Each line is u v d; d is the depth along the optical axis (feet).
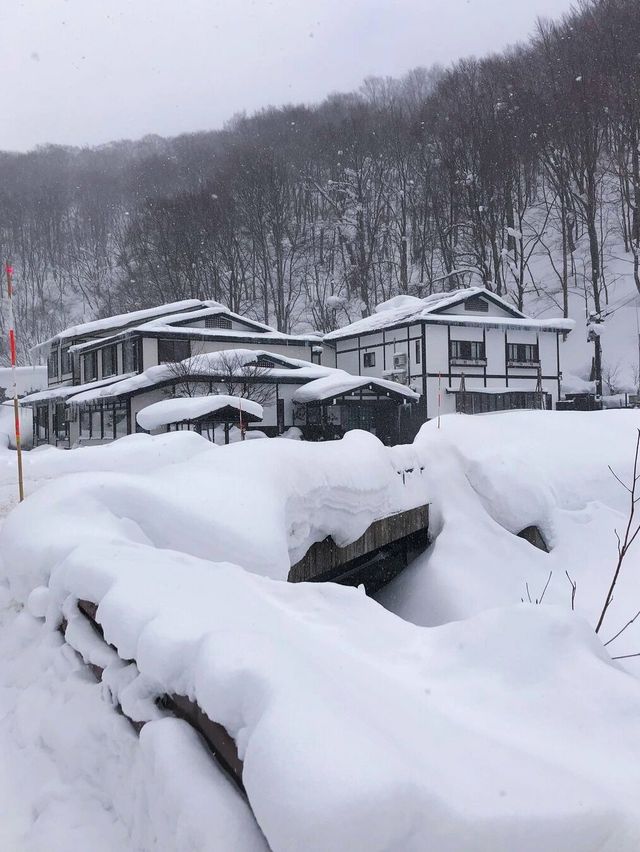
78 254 272.92
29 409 138.21
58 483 18.17
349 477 27.32
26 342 223.51
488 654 11.00
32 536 15.15
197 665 7.45
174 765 6.93
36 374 168.86
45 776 9.32
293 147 249.96
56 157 328.70
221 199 215.31
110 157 325.83
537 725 9.17
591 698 9.82
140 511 18.01
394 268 204.44
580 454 43.42
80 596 11.18
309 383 97.19
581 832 6.38
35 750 9.94
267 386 95.14
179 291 203.92
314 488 24.34
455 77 231.71
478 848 5.84
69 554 12.75
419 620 33.32
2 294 164.45
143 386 85.25
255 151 239.71
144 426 73.15
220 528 18.61
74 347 107.96
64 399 102.47
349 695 7.73
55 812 8.44
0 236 283.18
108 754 8.70
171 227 212.84
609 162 184.75
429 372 110.83
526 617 11.42
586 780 7.39
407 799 5.52
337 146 234.17
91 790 8.65
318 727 5.98
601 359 139.64
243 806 6.29
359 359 124.47
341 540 26.73
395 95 296.30
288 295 209.05
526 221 197.36
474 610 32.35
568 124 173.68
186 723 7.61
